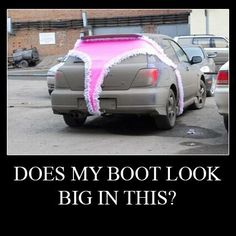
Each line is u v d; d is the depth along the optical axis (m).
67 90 8.00
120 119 9.51
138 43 7.84
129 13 35.53
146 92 7.55
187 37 19.44
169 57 8.68
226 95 6.94
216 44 19.17
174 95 8.43
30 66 34.81
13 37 38.34
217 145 7.16
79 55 7.96
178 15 34.38
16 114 10.70
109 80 7.69
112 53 7.80
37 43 38.09
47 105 12.27
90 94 7.75
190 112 10.12
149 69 7.61
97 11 36.25
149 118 9.41
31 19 37.88
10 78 24.50
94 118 9.71
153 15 34.91
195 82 9.95
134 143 7.39
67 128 8.79
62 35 37.56
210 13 29.59
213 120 9.16
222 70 7.01
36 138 7.96
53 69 13.62
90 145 7.32
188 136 7.83
